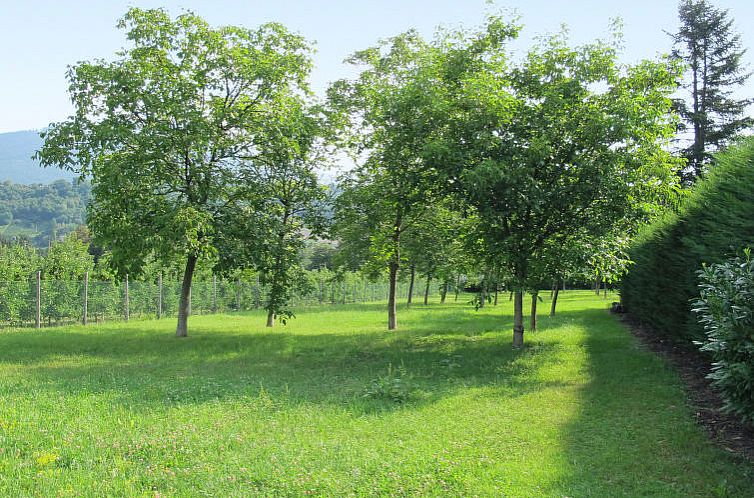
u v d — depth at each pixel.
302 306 39.41
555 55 13.05
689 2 31.25
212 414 7.45
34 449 5.82
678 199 12.46
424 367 11.79
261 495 4.70
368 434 6.59
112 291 25.50
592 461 5.61
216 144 15.66
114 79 14.84
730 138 28.42
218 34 15.96
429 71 13.23
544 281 12.76
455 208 13.20
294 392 9.16
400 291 60.41
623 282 22.36
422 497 4.68
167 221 14.13
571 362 11.56
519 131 12.48
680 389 8.82
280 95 17.02
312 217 18.97
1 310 20.53
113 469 5.20
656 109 12.16
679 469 5.37
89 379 10.09
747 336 5.28
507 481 5.05
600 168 11.74
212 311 33.34
